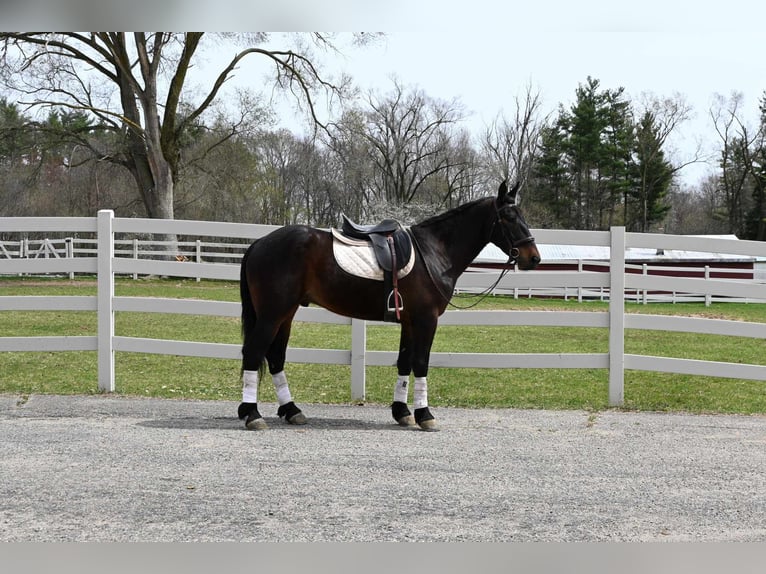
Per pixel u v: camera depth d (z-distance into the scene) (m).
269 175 56.03
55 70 32.28
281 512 4.63
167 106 34.19
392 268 6.82
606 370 11.12
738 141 62.00
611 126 66.25
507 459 5.93
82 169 49.44
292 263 6.78
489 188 59.97
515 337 16.27
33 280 26.22
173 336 14.20
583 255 32.59
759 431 7.12
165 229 8.50
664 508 4.84
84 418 7.15
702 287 8.27
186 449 6.02
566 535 4.38
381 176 59.44
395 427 7.06
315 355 8.45
